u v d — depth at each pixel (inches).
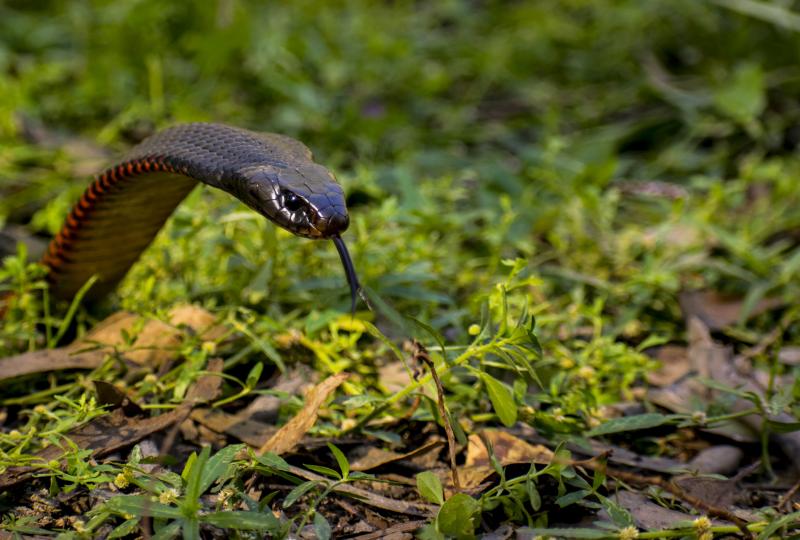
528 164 298.2
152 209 182.4
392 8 437.4
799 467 171.0
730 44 382.6
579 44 403.2
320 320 185.9
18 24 387.2
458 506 136.7
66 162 288.4
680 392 194.1
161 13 365.1
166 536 128.9
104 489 148.4
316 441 162.2
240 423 168.4
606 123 350.0
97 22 378.3
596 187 255.4
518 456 158.9
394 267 211.6
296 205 148.1
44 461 152.4
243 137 162.9
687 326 218.5
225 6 362.9
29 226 256.5
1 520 143.3
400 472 160.7
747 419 177.8
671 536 137.1
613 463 168.1
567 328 204.7
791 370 205.0
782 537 139.4
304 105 323.9
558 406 174.9
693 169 314.7
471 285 231.1
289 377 184.4
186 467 140.0
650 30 402.9
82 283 196.1
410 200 242.7
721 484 164.6
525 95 370.6
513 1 450.6
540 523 143.7
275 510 147.2
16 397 181.5
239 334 187.5
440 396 143.6
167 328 188.2
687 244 250.2
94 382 161.6
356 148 319.6
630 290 225.9
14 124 302.5
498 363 164.1
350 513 148.3
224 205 237.9
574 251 250.5
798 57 370.9
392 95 359.9
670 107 353.1
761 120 343.0
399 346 197.9
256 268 204.5
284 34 361.4
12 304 191.9
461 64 385.4
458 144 335.3
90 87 336.5
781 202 277.1
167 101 336.5
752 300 220.2
